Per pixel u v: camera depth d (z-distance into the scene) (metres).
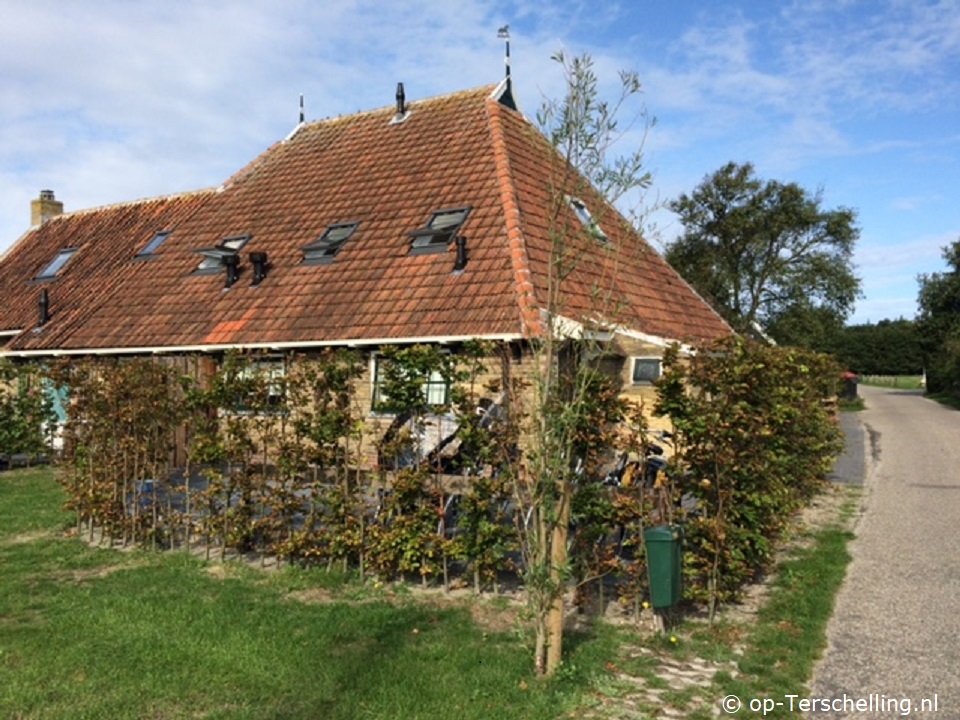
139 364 9.21
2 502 12.02
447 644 5.99
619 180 5.25
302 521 8.45
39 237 25.61
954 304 45.88
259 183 20.61
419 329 13.12
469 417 6.98
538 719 4.87
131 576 7.89
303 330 14.41
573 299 13.13
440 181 16.94
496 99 19.14
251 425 8.13
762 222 34.91
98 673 5.55
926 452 17.89
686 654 5.98
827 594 7.29
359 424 7.60
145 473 9.10
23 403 16.34
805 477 10.51
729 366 6.64
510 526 7.02
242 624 6.45
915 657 5.88
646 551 6.16
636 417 6.66
